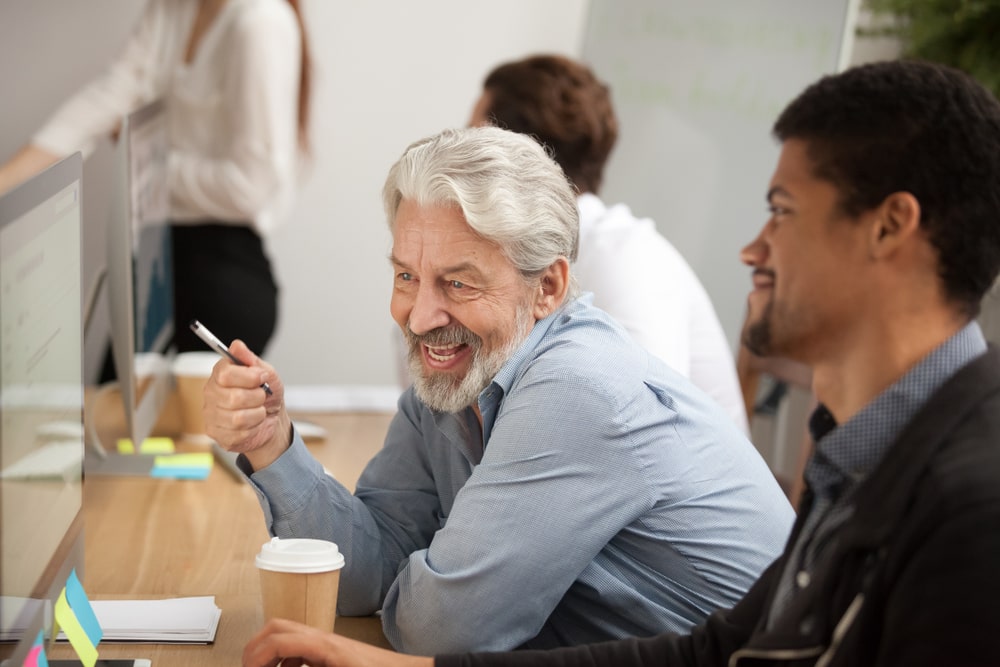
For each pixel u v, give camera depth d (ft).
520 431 4.28
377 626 5.01
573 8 13.84
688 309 7.69
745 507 4.66
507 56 13.88
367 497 5.35
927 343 2.99
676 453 4.46
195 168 10.07
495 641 4.25
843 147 2.99
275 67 10.12
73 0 12.98
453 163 4.42
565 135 7.84
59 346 3.97
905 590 2.68
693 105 12.11
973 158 2.91
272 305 10.52
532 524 4.22
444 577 4.21
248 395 4.67
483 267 4.44
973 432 2.77
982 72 9.12
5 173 10.80
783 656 2.98
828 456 3.08
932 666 2.59
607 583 4.47
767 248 3.17
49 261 3.84
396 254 4.57
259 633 4.06
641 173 12.47
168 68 10.66
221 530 6.17
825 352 3.12
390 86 13.82
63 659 4.34
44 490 3.69
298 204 13.91
